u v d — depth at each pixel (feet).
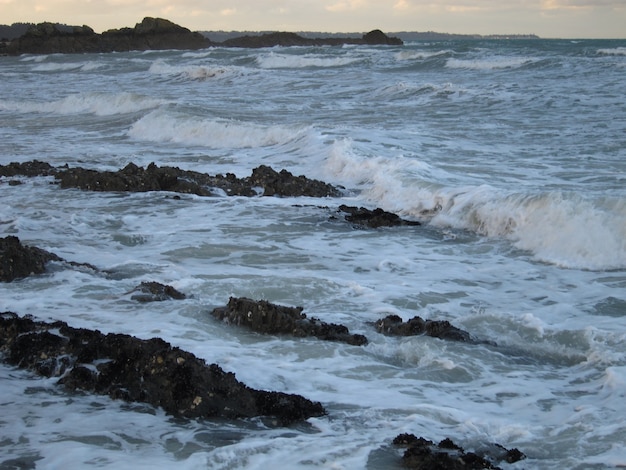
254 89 122.83
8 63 251.60
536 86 96.12
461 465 14.98
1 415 17.72
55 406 18.31
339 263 33.30
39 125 91.25
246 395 18.28
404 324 24.44
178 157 65.10
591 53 143.84
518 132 64.23
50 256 32.32
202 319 25.44
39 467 14.97
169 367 18.52
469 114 78.28
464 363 21.83
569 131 63.31
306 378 20.72
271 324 24.35
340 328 24.25
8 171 55.47
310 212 43.01
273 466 15.06
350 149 56.49
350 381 20.56
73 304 26.99
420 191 42.96
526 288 29.76
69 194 48.62
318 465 15.12
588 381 20.59
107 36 327.67
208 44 338.54
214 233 38.58
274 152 64.64
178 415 17.78
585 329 23.81
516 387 20.17
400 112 83.35
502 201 37.68
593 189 41.52
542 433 16.99
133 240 37.35
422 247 36.04
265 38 342.85
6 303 26.96
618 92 86.12
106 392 19.04
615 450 15.75
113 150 70.08
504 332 24.34
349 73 139.23
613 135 60.13
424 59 149.07
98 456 15.44
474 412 18.51
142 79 156.35
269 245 36.22
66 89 138.51
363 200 46.70
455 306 27.53
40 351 21.07
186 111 86.02
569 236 33.68
